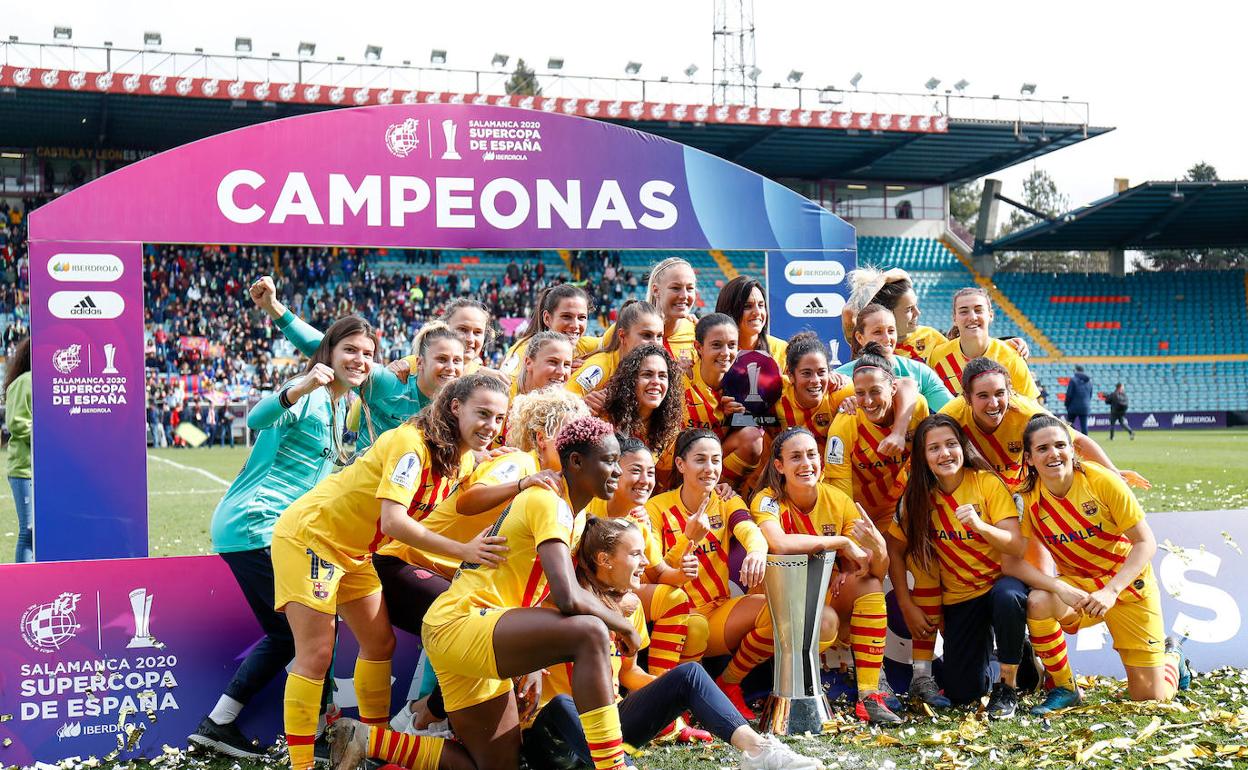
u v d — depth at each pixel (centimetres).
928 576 536
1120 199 3091
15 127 2716
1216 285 3638
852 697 541
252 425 479
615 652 453
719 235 653
